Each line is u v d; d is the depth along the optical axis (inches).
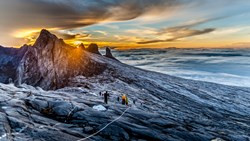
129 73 4094.5
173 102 2613.2
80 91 2117.4
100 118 1085.8
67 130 904.3
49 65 3809.1
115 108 1343.5
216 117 2134.6
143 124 1104.2
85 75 3575.3
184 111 2158.0
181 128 1151.6
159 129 1075.3
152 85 3469.5
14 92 1507.1
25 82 3678.6
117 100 1920.5
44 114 1104.8
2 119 887.7
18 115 984.9
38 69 3868.1
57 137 805.9
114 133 943.7
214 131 1253.1
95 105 1336.1
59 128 914.7
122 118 1133.1
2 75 4399.6
